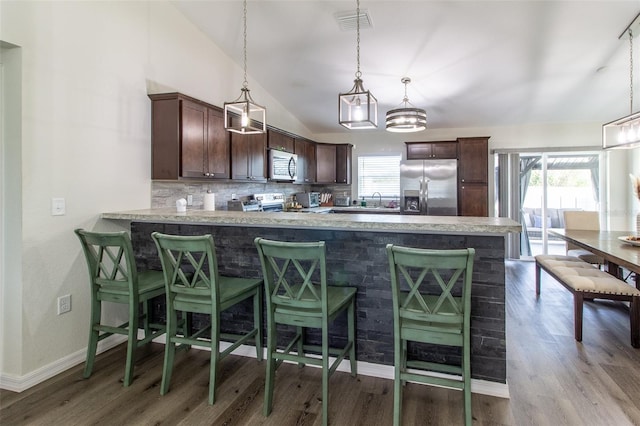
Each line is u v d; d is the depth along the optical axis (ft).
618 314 11.67
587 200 19.67
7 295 7.64
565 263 12.30
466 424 5.88
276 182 17.40
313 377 7.93
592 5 10.04
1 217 7.63
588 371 8.04
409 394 7.27
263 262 6.70
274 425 6.30
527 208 20.45
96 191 9.16
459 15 11.00
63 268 8.38
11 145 7.53
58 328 8.27
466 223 6.88
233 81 14.89
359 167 23.06
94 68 9.07
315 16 11.69
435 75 14.84
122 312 9.96
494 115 18.83
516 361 8.54
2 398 7.16
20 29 7.40
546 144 19.71
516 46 12.35
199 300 7.18
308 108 19.56
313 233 8.30
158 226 9.79
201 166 11.53
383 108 18.67
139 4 10.43
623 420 6.32
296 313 6.64
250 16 12.07
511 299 13.30
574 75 14.14
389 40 12.58
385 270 7.80
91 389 7.47
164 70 11.39
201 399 7.08
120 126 9.84
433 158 20.01
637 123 10.28
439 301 5.89
